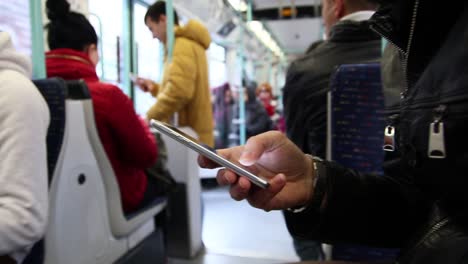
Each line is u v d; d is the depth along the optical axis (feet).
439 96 1.63
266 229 9.87
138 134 5.08
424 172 1.84
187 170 7.48
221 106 17.74
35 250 3.52
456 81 1.53
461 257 1.68
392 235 2.45
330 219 2.37
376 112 3.60
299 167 2.34
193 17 11.41
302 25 23.30
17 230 2.78
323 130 4.42
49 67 4.72
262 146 2.11
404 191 2.41
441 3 1.64
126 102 4.99
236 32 17.90
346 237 2.45
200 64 8.24
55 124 3.69
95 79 5.06
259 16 18.65
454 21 1.64
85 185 4.18
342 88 3.66
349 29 4.40
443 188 1.76
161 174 6.50
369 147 3.63
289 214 2.48
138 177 5.65
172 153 7.48
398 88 2.29
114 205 4.79
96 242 4.42
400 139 2.06
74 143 3.95
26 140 2.88
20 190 2.81
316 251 5.57
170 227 7.63
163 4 7.85
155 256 6.12
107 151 4.87
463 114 1.51
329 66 4.43
